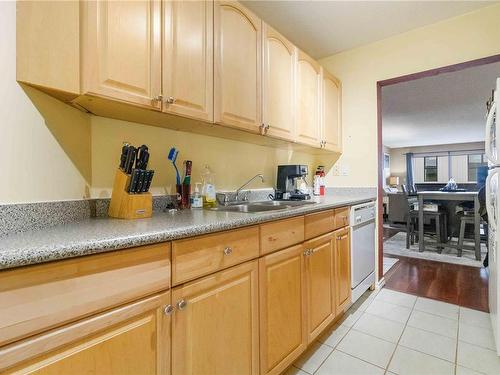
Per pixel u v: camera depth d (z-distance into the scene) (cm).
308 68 222
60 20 97
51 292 65
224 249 109
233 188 208
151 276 84
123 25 108
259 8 203
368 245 240
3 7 88
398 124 572
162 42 121
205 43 140
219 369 105
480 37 209
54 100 106
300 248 152
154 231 86
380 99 261
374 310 215
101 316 73
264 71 177
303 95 216
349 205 208
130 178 123
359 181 269
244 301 117
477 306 221
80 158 121
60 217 107
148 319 84
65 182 112
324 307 173
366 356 159
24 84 93
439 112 477
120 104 111
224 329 108
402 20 222
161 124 151
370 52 260
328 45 262
